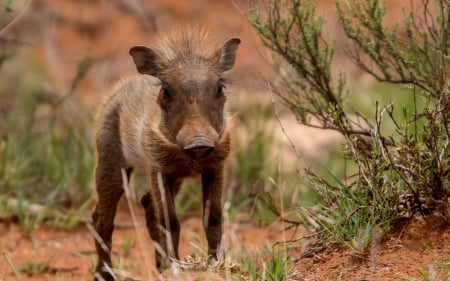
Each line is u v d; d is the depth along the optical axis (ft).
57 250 43.42
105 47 82.94
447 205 31.09
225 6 88.02
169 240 31.04
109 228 37.68
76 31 83.97
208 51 34.22
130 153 36.11
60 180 49.34
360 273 29.89
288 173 50.70
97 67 78.33
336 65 62.28
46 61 77.51
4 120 54.13
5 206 46.03
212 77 32.45
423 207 31.76
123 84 38.04
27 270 40.34
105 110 37.78
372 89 60.03
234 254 35.09
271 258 34.45
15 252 42.86
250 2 37.76
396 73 40.98
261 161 49.83
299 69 37.63
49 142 51.93
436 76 34.86
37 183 49.26
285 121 61.72
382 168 31.48
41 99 59.57
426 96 34.14
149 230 37.68
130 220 47.80
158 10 86.12
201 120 31.35
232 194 47.75
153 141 33.45
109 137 37.32
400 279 28.91
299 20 37.11
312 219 34.83
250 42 80.94
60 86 71.10
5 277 39.40
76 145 51.24
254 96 57.62
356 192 32.53
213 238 33.45
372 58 37.32
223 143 33.27
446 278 28.30
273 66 39.60
